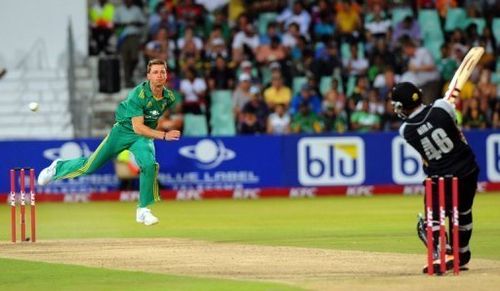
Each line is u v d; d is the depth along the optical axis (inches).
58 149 3029.0
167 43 3410.4
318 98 3307.1
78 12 3479.3
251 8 3508.9
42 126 3420.3
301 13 3459.6
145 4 3484.3
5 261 1587.1
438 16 3545.8
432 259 1355.8
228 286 1294.3
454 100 1366.9
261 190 3110.2
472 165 1369.3
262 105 3267.7
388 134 3120.1
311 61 3383.4
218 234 2007.9
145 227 2198.6
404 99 1352.1
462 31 3472.0
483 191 3122.5
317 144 3115.2
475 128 3277.6
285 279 1354.6
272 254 1636.3
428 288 1248.8
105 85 3415.4
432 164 1376.7
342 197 3051.2
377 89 3314.5
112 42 3469.5
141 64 3444.9
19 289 1314.0
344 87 3380.9
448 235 1445.6
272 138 3112.7
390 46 3417.8
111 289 1294.3
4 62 3469.5
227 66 3378.4
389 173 3122.5
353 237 1899.6
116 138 1780.3
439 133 1347.2
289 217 2407.7
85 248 1755.7
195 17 3459.6
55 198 3048.7
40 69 3474.4
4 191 3024.1
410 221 2236.7
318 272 1417.3
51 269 1492.4
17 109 3432.6
